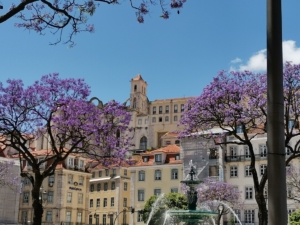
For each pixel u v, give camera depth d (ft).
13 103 82.58
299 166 165.89
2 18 39.06
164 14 50.60
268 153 23.52
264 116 77.87
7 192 171.32
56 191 213.87
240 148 188.96
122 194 240.73
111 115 88.43
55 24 52.03
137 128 407.23
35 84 84.33
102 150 87.35
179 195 168.86
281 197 22.88
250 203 179.73
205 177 186.80
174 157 209.87
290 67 74.28
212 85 78.89
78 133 85.15
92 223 246.06
